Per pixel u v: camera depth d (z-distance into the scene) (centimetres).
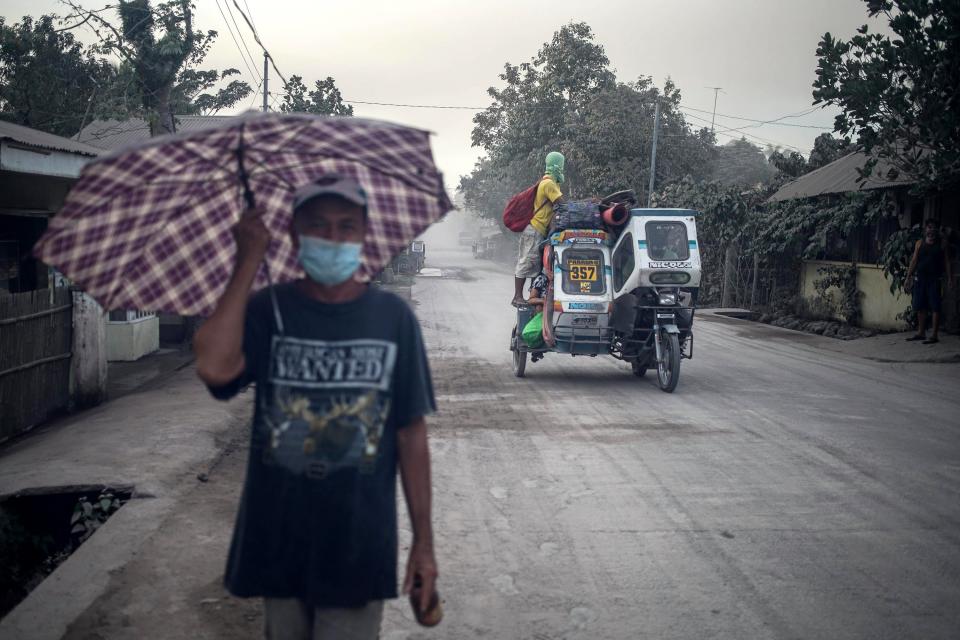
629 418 893
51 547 611
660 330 1070
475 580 478
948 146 1364
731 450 761
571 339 1107
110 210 243
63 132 2316
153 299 264
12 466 675
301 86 3353
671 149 3706
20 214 1045
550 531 555
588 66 4097
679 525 567
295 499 231
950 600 454
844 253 1983
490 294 2950
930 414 922
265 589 235
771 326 2008
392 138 244
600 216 1112
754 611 439
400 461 247
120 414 865
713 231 2461
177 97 2988
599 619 430
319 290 242
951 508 604
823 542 538
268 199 266
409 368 241
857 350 1464
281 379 234
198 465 684
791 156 2659
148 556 491
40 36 2253
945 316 1559
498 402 980
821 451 759
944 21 1315
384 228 274
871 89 1355
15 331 831
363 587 234
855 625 424
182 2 1617
